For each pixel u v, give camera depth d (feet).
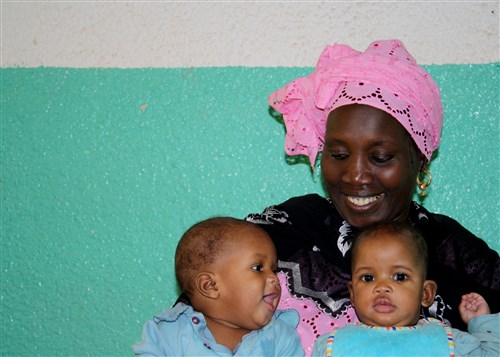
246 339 6.06
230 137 7.95
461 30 7.81
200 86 7.98
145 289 8.00
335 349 5.95
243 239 6.14
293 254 6.54
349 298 6.39
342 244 6.50
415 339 5.87
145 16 8.07
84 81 8.14
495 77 7.79
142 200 8.02
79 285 8.10
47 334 8.13
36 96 8.21
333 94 6.38
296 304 6.43
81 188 8.12
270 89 7.92
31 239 8.18
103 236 8.07
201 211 7.95
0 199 8.23
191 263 6.19
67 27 8.18
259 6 7.95
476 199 7.79
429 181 6.80
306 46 7.91
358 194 6.20
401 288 5.91
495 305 6.45
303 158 7.87
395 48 6.51
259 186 7.91
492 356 5.79
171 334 6.12
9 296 8.19
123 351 8.02
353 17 7.88
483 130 7.79
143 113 8.04
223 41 7.97
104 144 8.09
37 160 8.19
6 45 8.27
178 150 7.99
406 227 6.11
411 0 7.84
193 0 8.01
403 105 6.20
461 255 6.55
